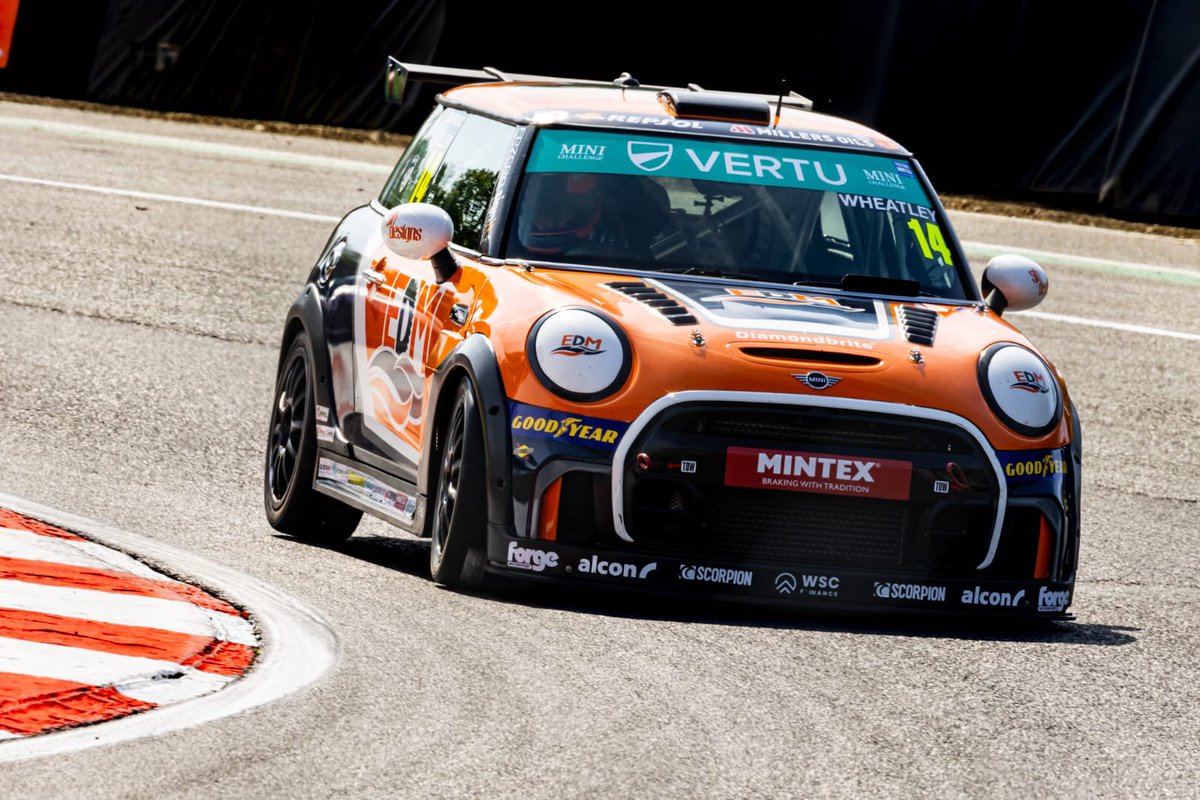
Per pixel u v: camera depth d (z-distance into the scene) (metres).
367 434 23.20
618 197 22.23
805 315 20.33
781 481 18.89
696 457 18.81
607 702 15.85
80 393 33.06
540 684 16.31
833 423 19.08
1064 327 50.06
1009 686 17.44
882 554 19.28
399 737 14.52
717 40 74.06
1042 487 19.66
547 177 22.38
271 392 35.38
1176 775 14.96
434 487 20.98
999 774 14.56
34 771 13.19
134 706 14.95
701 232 21.98
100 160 65.75
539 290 20.42
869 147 23.80
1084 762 15.12
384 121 79.69
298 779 13.34
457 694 15.87
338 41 79.75
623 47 74.69
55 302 42.25
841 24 73.31
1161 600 23.97
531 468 19.08
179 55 80.69
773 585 18.94
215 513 25.27
